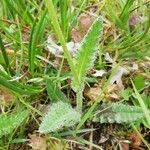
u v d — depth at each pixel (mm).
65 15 162
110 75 152
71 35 174
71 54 163
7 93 154
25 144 151
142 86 159
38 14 171
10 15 179
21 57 158
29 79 162
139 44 168
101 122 149
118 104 149
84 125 153
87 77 162
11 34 165
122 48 168
